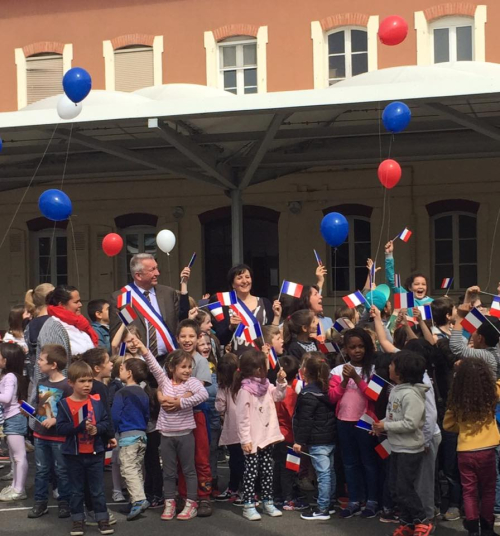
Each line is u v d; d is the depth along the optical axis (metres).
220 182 16.14
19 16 20.88
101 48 20.39
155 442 8.74
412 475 7.08
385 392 7.99
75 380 7.64
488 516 6.99
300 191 19.36
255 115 13.38
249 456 8.16
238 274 9.56
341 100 11.78
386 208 18.80
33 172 17.81
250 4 19.53
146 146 15.32
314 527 7.82
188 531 7.79
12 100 20.98
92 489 7.79
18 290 21.17
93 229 20.75
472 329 7.64
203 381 8.79
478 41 18.23
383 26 11.94
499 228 18.17
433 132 15.56
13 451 9.13
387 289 9.81
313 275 19.33
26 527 8.06
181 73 19.95
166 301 9.34
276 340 8.95
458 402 6.97
